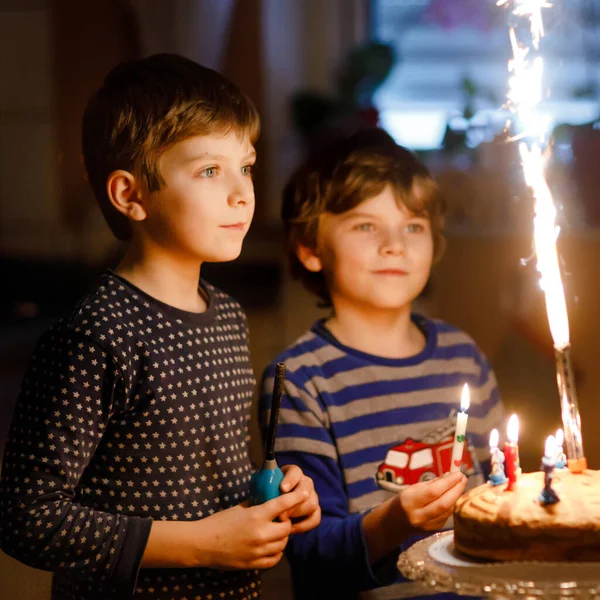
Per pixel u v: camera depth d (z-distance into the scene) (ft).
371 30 14.62
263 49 13.80
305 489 3.93
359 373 4.99
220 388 4.19
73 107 14.25
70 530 3.62
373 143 5.16
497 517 3.31
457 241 10.55
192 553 3.76
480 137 11.57
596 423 9.05
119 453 3.93
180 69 4.21
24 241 13.91
